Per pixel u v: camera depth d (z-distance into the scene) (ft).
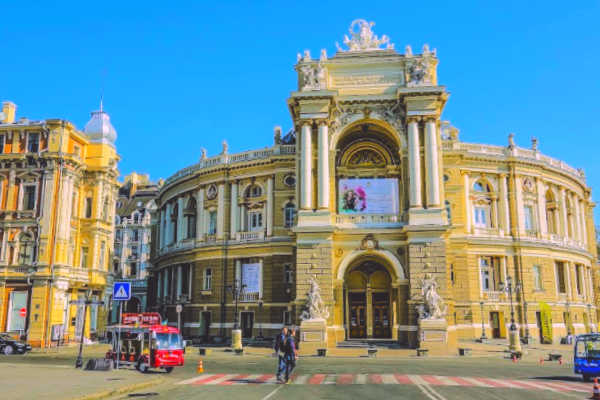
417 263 150.00
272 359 130.72
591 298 236.43
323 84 165.58
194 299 208.85
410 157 157.48
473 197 205.87
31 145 180.24
